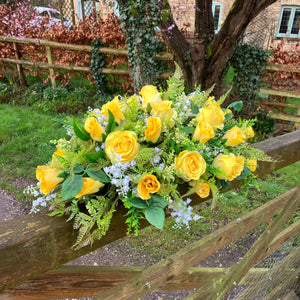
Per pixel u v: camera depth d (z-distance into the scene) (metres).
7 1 7.45
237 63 5.06
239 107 1.12
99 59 6.03
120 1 4.48
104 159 0.80
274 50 5.30
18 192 3.32
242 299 1.62
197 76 4.91
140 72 4.91
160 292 2.31
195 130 0.88
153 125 0.80
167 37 4.57
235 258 2.67
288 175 4.02
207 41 4.74
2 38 6.69
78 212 0.79
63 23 7.09
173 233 2.91
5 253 0.67
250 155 1.06
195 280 1.37
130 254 2.67
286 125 5.30
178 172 0.80
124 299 0.95
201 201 1.13
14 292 0.92
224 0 10.94
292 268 1.84
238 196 3.45
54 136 4.59
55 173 0.76
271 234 1.49
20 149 4.19
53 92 6.07
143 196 0.74
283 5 10.83
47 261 0.75
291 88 5.02
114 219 0.85
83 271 1.03
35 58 6.81
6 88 6.57
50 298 1.00
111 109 0.85
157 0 4.24
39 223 0.77
